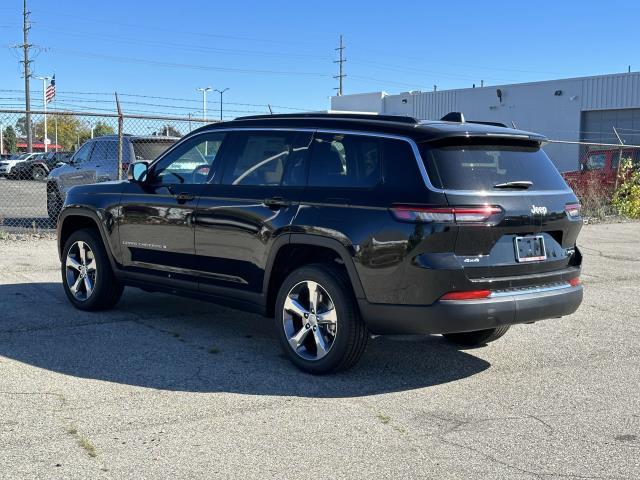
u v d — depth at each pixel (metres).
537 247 5.08
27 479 3.43
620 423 4.41
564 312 5.27
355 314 4.98
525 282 5.00
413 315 4.70
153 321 6.71
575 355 6.01
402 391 4.92
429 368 5.50
